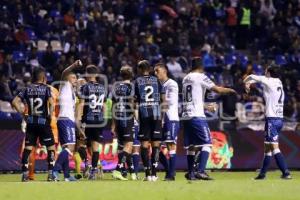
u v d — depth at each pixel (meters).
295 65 80.94
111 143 55.56
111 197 28.52
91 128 44.03
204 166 40.22
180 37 80.31
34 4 79.50
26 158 41.56
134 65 71.38
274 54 83.62
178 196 28.97
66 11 80.81
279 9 89.75
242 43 86.38
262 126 62.97
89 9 81.50
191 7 86.44
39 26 77.19
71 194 29.34
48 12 80.12
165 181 38.94
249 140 59.91
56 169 40.78
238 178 47.19
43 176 49.72
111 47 73.69
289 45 84.12
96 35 76.94
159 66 41.75
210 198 28.59
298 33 86.00
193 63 40.88
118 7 83.69
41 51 72.62
